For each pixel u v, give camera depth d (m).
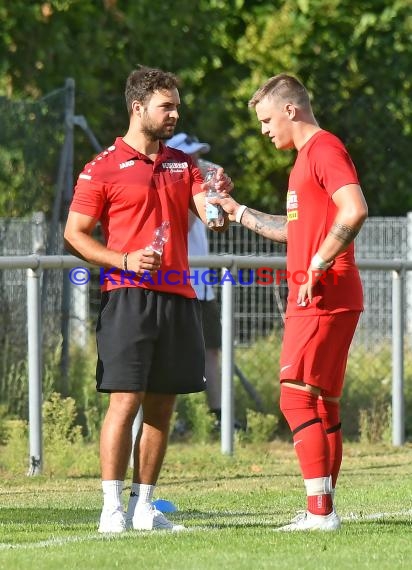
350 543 21.05
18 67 50.06
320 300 22.30
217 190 23.75
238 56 59.19
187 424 39.78
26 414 37.44
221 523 24.14
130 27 51.38
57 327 39.41
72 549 20.66
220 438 38.91
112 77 52.84
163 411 23.55
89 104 50.56
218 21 56.72
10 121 39.72
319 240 22.41
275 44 58.97
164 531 22.75
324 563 19.27
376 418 39.28
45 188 41.50
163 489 29.78
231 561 19.44
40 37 49.53
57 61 49.88
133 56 52.66
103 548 20.70
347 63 58.78
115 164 23.25
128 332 22.78
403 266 37.84
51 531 23.09
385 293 47.34
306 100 23.02
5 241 39.75
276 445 38.09
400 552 20.22
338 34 59.06
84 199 23.19
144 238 23.11
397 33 59.03
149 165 23.28
